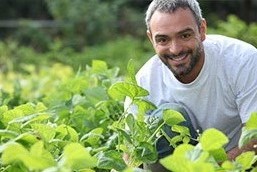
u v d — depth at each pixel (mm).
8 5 19203
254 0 18766
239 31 11266
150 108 3586
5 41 16688
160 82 4223
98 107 4277
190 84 4094
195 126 4211
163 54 3883
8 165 3051
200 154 2627
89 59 13094
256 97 4023
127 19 17266
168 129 3729
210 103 4141
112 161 3176
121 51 13359
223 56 4094
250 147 3768
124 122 3646
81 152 2627
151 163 3553
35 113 3672
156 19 3820
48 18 19312
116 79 5109
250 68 4039
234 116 4164
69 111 4230
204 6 19047
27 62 13156
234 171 2760
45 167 2602
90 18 16297
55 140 3301
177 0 3797
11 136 3338
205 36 4012
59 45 13594
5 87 7332
